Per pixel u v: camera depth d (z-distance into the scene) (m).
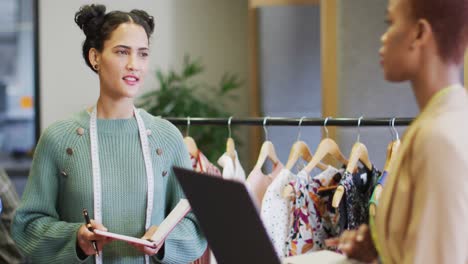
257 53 4.94
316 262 1.61
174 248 2.10
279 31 4.93
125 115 2.12
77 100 5.51
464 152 1.20
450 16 1.27
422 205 1.22
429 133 1.23
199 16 5.62
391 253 1.33
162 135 2.15
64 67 5.50
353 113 4.12
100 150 2.08
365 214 2.45
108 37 2.05
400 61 1.33
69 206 2.08
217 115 5.28
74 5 5.48
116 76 2.05
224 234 1.47
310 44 4.95
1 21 6.31
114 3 5.51
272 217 2.43
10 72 6.41
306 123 2.51
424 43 1.29
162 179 2.13
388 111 4.10
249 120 2.64
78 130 2.09
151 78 5.55
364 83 4.12
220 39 5.64
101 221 2.05
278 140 4.77
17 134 6.40
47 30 5.48
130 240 1.90
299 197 2.41
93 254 2.03
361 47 4.12
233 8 5.65
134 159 2.09
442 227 1.20
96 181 2.05
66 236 2.01
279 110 4.95
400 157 1.32
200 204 1.50
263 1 4.93
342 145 4.02
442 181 1.20
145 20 2.17
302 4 4.94
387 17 1.37
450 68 1.30
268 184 2.64
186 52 5.61
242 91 5.68
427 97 1.31
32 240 2.06
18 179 5.80
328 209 2.47
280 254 2.44
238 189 1.36
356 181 2.42
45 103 5.50
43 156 2.10
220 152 5.12
